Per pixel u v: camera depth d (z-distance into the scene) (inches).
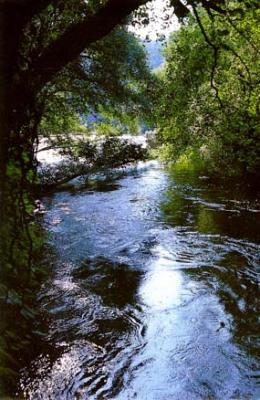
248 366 243.6
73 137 825.5
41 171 751.7
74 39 152.9
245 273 379.2
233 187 747.4
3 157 144.5
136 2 153.6
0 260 160.4
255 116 428.5
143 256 429.1
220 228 519.8
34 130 155.1
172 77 530.9
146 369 240.2
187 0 156.6
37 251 303.7
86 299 324.5
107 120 736.3
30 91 149.7
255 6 168.2
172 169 994.7
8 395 193.8
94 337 271.0
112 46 522.0
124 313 306.2
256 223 535.5
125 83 613.3
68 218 570.6
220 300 327.9
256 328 285.4
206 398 216.5
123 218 576.4
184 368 242.1
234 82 447.5
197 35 410.6
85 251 439.8
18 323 192.5
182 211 609.6
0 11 134.1
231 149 537.3
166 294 339.9
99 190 781.9
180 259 418.9
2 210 151.6
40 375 224.4
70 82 499.5
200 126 562.9
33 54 157.9
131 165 1040.2
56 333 269.9
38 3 139.9
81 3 222.2
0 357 175.2
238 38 319.6
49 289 335.3
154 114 621.0
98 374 233.6
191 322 294.4
